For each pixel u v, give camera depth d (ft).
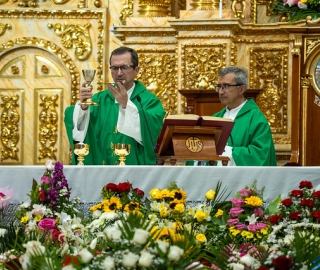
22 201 17.69
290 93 33.37
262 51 33.71
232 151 24.56
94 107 25.16
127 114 23.86
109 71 36.96
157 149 21.33
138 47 34.63
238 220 15.83
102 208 16.24
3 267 11.80
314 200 16.48
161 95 34.45
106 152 24.89
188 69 33.53
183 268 11.18
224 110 26.91
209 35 33.32
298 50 31.07
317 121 30.94
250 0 35.24
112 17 37.01
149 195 17.83
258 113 26.14
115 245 11.32
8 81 37.19
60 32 37.06
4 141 37.09
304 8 33.17
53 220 15.05
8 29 37.11
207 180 17.92
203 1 33.91
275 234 15.47
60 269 11.18
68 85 37.06
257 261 12.01
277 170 18.01
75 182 17.85
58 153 37.06
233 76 26.12
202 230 15.58
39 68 37.19
